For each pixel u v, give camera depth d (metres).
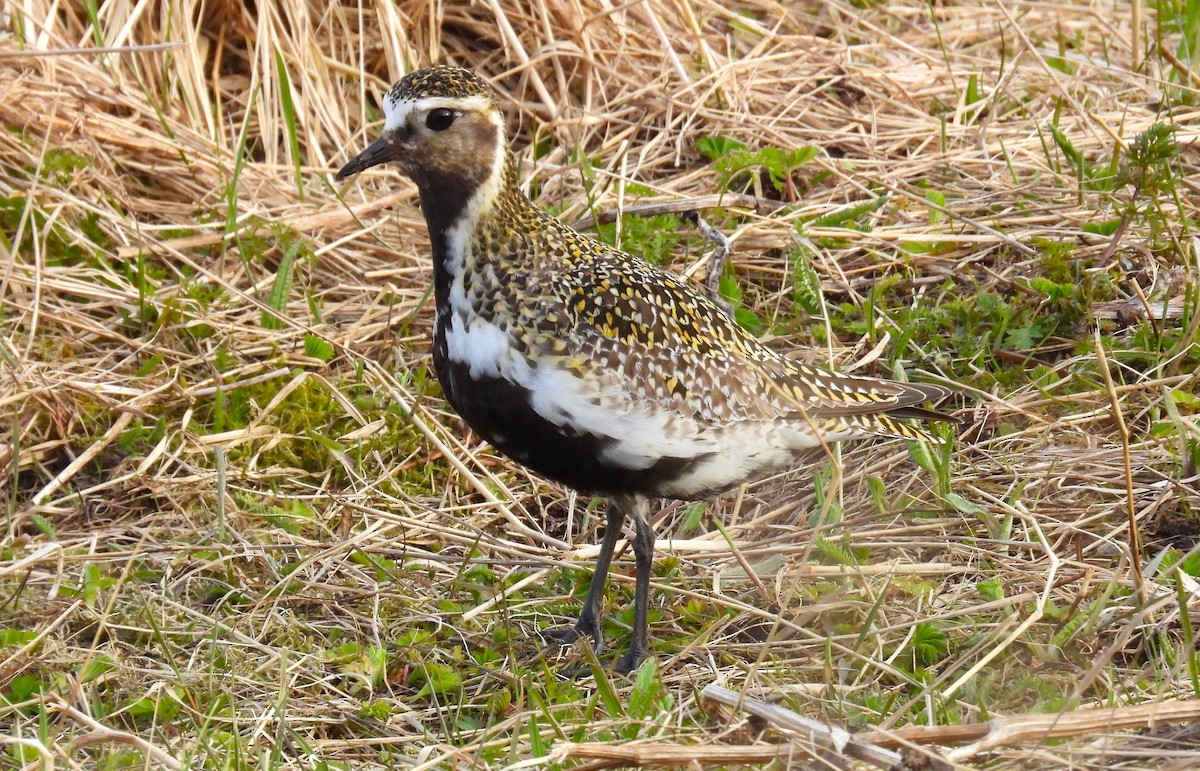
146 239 12.69
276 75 14.09
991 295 11.81
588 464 8.87
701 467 8.99
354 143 14.34
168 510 10.66
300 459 11.10
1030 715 7.27
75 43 14.17
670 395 8.74
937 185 13.50
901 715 7.75
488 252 8.78
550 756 7.16
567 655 9.29
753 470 9.26
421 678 9.02
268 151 13.96
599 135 14.53
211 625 9.33
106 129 13.34
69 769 7.54
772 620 9.26
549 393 8.66
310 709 8.55
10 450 10.85
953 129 14.26
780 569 9.69
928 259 12.50
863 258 12.57
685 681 8.73
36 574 9.77
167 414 11.38
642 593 9.12
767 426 9.09
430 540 10.42
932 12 15.12
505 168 8.84
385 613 9.60
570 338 8.62
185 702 8.59
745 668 8.67
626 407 8.66
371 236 13.18
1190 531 9.65
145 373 11.59
